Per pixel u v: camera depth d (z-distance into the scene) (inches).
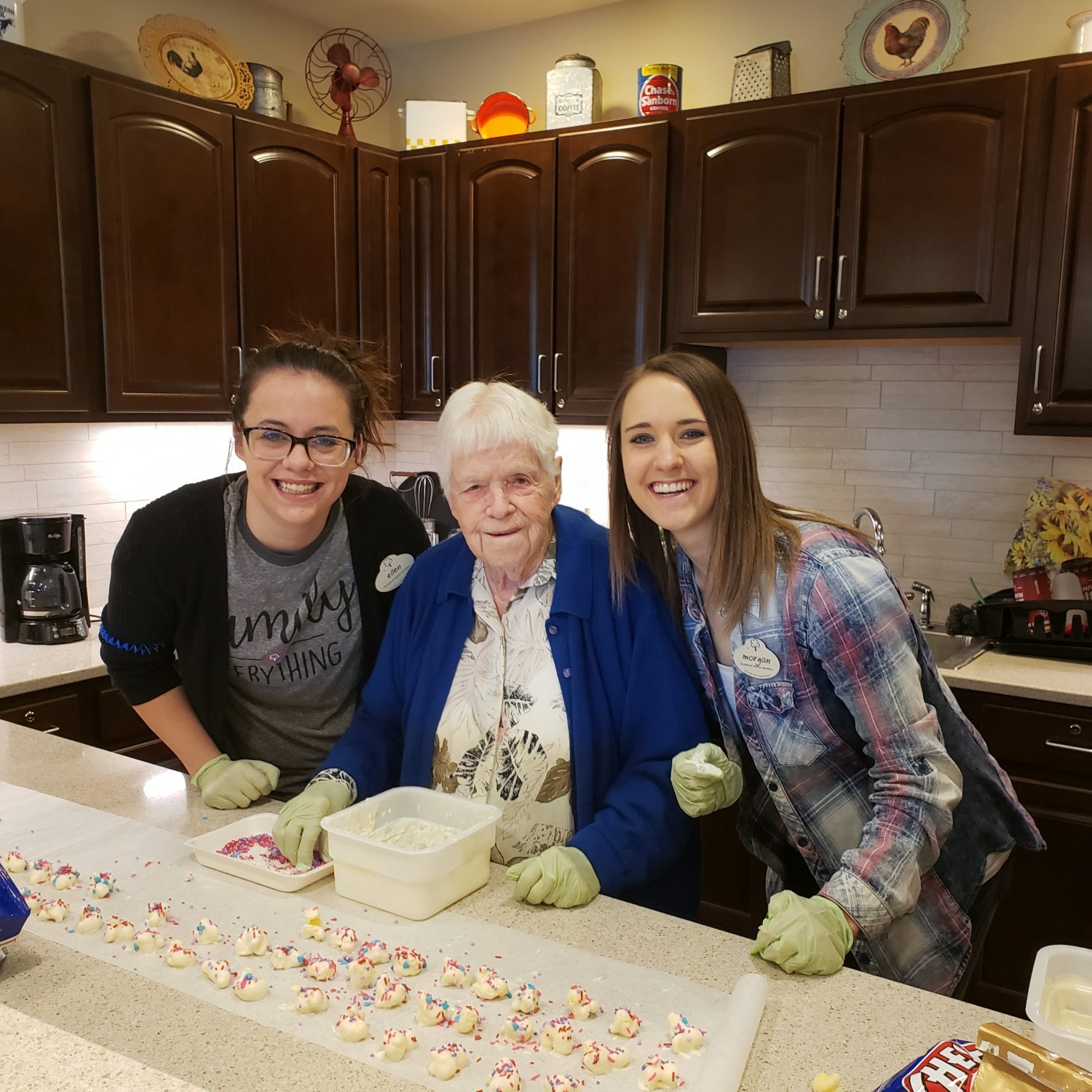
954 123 94.8
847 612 45.6
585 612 52.6
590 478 134.7
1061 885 86.6
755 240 106.2
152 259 104.0
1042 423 94.0
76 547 105.7
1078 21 95.5
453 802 49.3
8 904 37.5
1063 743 85.4
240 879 47.1
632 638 52.9
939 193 96.1
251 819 52.0
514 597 54.3
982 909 55.9
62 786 58.3
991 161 93.7
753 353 122.0
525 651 53.6
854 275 100.9
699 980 39.0
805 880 58.1
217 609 60.8
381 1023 35.6
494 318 125.1
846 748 49.7
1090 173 89.4
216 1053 33.4
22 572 103.3
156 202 103.7
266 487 55.7
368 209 126.7
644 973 39.2
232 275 111.8
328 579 62.9
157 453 122.9
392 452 149.4
